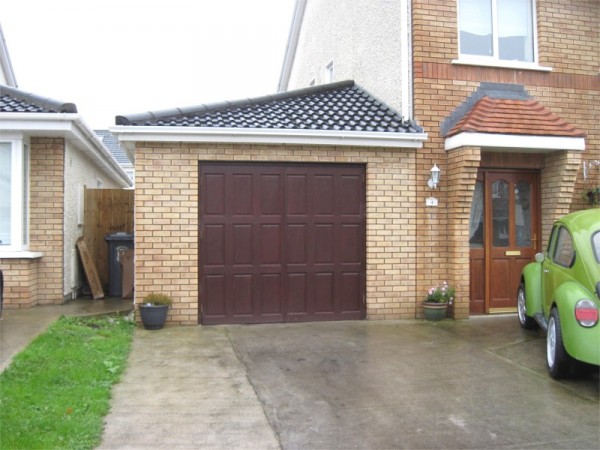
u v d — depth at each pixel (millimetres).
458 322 8836
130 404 5098
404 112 9305
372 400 5309
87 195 11766
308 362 6535
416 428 4672
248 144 8586
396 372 6184
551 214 9359
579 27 9844
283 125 8773
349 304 9016
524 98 9484
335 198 8969
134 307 8523
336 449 4266
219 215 8609
